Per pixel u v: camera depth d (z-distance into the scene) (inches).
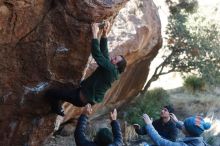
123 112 531.2
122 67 236.8
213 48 554.6
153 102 568.7
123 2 236.1
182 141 196.9
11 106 261.3
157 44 484.4
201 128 195.5
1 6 218.5
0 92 251.9
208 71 559.5
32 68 249.0
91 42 231.6
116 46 391.2
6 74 246.2
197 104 593.9
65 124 462.0
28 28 234.7
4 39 231.8
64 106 378.3
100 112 497.0
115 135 217.9
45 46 242.5
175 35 552.1
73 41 242.1
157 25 464.1
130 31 407.5
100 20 233.9
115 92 485.1
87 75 357.7
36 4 227.9
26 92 257.3
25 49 241.3
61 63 251.4
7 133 274.7
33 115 273.0
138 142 479.5
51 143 442.0
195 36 551.8
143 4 445.7
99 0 226.2
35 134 283.7
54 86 259.9
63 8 231.3
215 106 588.1
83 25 234.4
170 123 256.2
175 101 606.9
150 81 576.7
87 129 471.8
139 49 434.6
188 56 561.9
